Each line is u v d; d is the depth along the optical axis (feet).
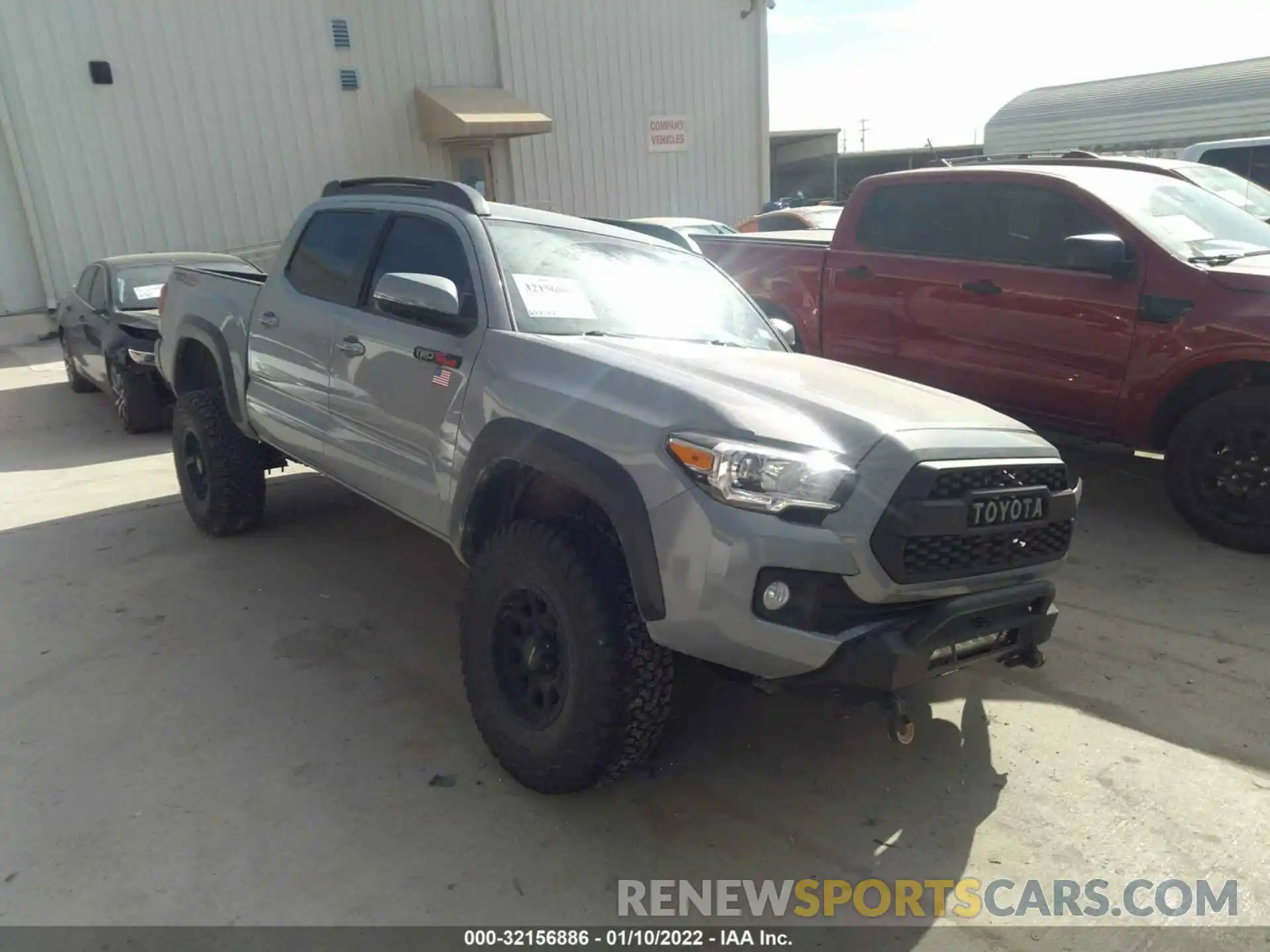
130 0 46.14
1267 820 9.59
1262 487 15.97
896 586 8.67
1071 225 18.16
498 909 8.23
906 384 11.37
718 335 12.86
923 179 20.43
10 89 43.83
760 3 69.05
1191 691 12.09
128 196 47.26
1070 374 17.98
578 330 11.35
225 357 15.99
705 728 11.33
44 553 16.67
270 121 50.88
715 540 8.21
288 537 17.60
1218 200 19.54
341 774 10.13
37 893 8.23
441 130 54.19
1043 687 12.30
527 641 9.70
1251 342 15.71
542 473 10.14
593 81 62.49
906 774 10.41
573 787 9.40
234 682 12.09
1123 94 71.56
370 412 12.39
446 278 11.79
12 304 45.93
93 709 11.37
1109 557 16.42
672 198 67.62
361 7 53.21
